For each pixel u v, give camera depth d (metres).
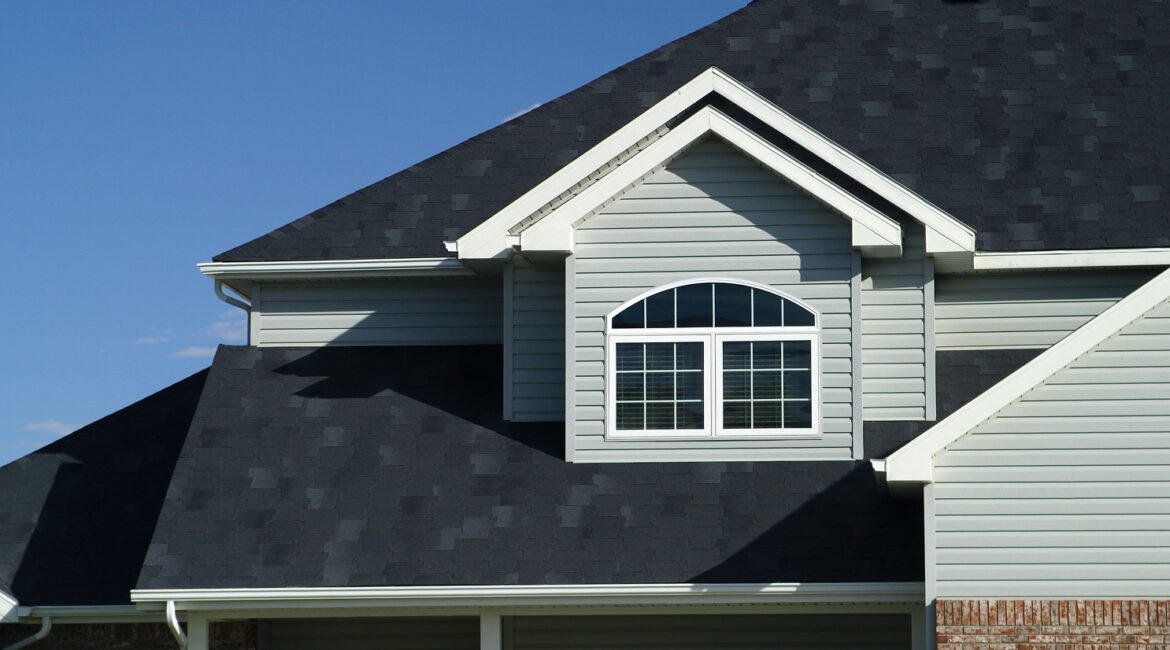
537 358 22.00
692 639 21.59
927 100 23.83
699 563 19.36
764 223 21.03
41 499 22.59
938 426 17.47
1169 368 17.41
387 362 23.14
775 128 21.05
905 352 21.31
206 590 19.48
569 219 21.05
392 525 20.22
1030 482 17.41
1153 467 17.31
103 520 22.22
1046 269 21.70
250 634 21.25
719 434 20.83
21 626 21.67
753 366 20.89
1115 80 23.94
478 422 21.89
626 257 21.16
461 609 19.70
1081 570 17.23
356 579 19.48
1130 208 21.94
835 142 22.72
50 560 21.64
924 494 17.59
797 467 20.61
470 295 23.52
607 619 21.72
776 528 19.73
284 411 22.19
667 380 21.00
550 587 19.20
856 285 20.83
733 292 21.00
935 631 17.30
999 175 22.59
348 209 23.83
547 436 21.55
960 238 20.66
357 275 23.09
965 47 24.66
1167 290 17.41
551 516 20.19
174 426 23.81
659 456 20.91
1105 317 17.45
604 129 24.34
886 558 19.22
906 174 22.67
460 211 23.48
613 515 20.14
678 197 21.17
